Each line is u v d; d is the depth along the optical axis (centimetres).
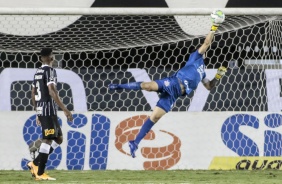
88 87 4012
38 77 3197
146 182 3183
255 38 4284
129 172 3769
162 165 3950
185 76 3366
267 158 4022
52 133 3206
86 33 4166
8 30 4094
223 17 3359
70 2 4138
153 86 3322
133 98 4031
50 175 3541
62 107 3178
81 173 3684
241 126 4012
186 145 3969
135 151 3569
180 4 4216
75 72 4012
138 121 3953
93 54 4322
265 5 4303
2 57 4219
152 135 3950
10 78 3978
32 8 3947
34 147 3634
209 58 4350
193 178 3419
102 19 4128
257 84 4116
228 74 4088
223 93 4075
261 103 4106
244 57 4303
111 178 3394
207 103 4062
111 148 3931
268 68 4219
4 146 3884
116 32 4194
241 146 4006
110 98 4019
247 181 3259
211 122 3994
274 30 4303
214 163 3981
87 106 4006
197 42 4350
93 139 3925
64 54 4269
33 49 4200
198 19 4162
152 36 4238
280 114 4072
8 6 4100
